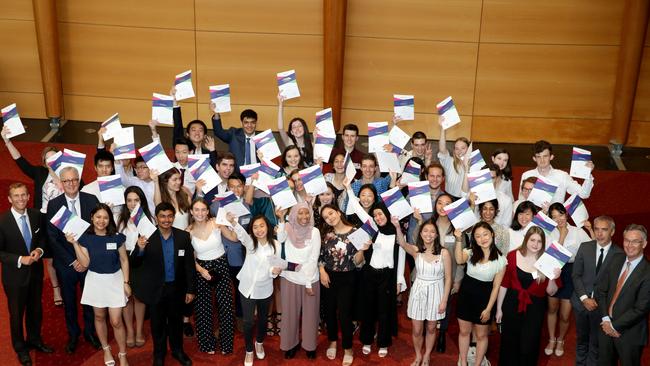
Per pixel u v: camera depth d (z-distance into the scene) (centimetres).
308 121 1266
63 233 654
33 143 1171
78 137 1212
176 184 693
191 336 730
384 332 692
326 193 711
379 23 1205
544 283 625
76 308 690
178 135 865
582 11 1178
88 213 683
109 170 714
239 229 653
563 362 704
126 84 1260
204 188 708
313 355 698
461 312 654
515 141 1258
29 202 969
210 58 1237
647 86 1212
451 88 1234
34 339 690
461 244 656
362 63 1230
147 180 741
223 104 848
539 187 702
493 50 1208
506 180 776
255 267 661
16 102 1280
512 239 684
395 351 716
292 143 884
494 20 1191
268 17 1208
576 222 702
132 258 641
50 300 779
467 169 774
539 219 649
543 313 633
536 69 1215
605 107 1229
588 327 643
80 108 1277
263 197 734
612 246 619
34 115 1286
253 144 853
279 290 727
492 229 642
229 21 1214
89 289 640
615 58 1199
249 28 1216
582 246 634
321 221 700
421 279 658
